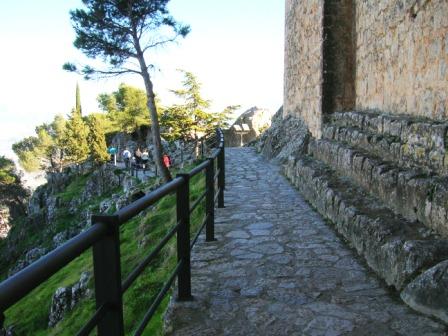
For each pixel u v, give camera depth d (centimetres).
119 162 4441
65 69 1603
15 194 5766
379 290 358
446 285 299
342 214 511
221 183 709
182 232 334
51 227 3766
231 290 363
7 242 4384
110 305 184
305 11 1142
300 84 1233
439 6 456
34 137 7450
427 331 286
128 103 4928
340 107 905
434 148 418
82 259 1308
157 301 263
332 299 343
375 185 511
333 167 712
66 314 895
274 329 297
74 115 5178
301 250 466
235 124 2494
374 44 722
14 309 1173
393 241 370
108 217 180
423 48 502
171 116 2403
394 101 612
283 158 1171
